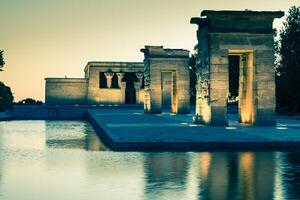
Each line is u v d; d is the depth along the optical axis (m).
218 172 15.32
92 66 100.62
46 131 39.31
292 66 65.31
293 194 11.80
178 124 37.06
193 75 93.06
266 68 35.69
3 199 11.50
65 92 100.00
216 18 35.06
